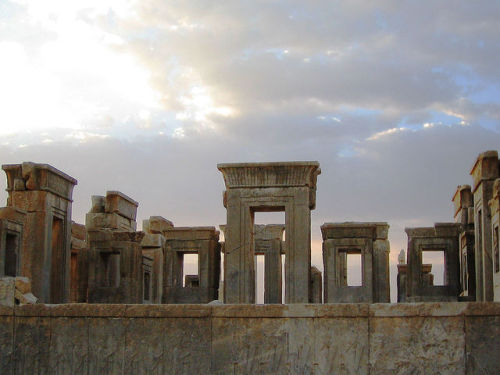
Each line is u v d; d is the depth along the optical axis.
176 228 35.44
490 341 19.05
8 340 20.92
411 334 19.34
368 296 33.91
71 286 37.97
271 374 19.70
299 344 19.70
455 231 35.69
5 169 31.19
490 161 30.16
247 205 28.23
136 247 34.31
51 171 31.38
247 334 19.92
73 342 20.64
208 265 35.12
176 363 20.12
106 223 37.59
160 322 20.31
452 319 19.25
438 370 19.16
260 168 28.25
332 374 19.48
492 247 29.11
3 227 27.81
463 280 38.34
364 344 19.47
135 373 20.27
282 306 19.89
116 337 20.47
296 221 27.92
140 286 34.75
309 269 27.88
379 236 38.72
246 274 27.97
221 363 19.94
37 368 20.70
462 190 37.38
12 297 21.22
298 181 28.08
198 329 20.12
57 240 32.56
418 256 35.84
